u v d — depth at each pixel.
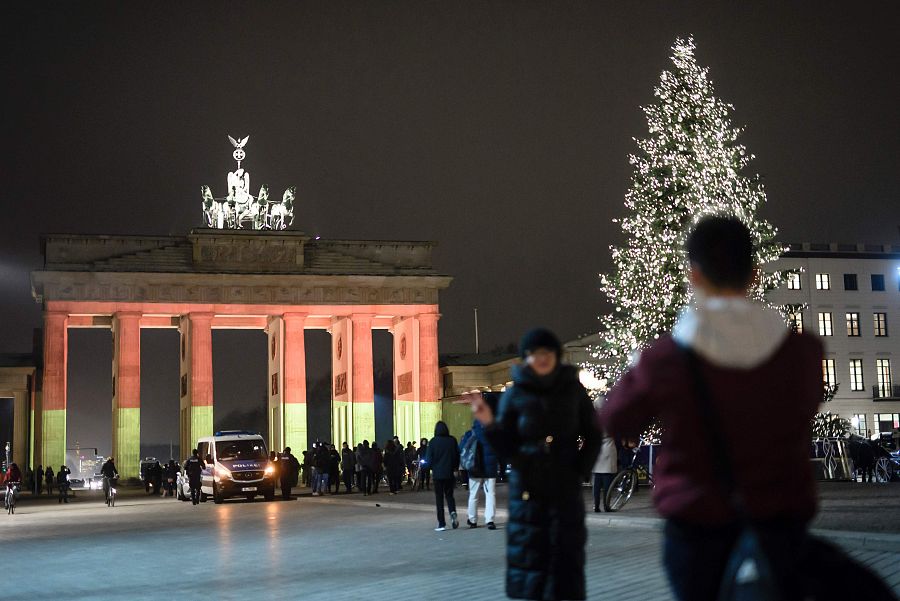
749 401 5.53
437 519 34.00
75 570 23.89
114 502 64.38
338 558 24.05
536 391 10.23
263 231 101.06
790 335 5.75
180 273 98.12
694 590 5.60
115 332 99.50
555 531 9.91
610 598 15.91
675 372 5.67
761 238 47.81
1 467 98.31
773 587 5.28
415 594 17.47
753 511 5.47
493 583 18.33
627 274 48.53
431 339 104.19
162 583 20.58
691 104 48.12
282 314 101.06
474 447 30.33
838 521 25.94
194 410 97.12
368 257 104.69
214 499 61.31
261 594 18.31
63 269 95.69
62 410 94.19
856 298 105.31
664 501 5.71
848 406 103.38
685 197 47.12
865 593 5.28
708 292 6.07
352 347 103.06
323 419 196.12
